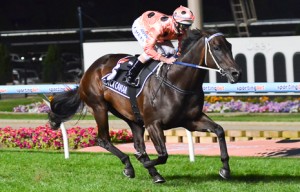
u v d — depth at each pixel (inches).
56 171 496.4
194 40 414.9
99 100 471.5
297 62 1003.3
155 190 410.0
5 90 748.0
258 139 701.9
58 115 501.7
